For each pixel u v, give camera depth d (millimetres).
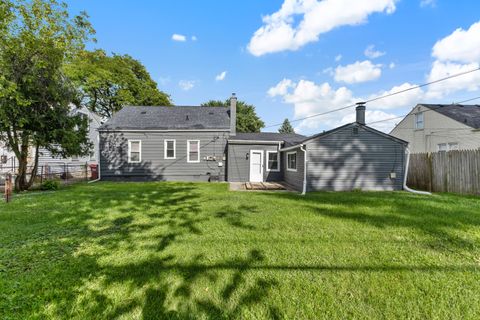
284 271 2854
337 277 2721
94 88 23000
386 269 2896
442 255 3283
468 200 7359
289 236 4059
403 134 19328
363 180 10492
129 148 14047
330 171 10398
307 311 2162
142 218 5176
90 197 7711
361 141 10492
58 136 9406
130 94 25016
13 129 8727
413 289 2484
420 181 10359
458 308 2195
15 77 8477
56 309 2146
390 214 5574
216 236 4047
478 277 2705
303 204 6758
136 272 2812
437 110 16188
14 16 8820
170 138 14195
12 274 2738
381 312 2154
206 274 2777
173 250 3447
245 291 2459
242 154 14297
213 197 7910
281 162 14445
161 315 2096
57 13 9844
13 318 2020
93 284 2547
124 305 2221
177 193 8758
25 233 4152
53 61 9344
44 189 9477
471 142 13961
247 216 5383
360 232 4273
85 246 3586
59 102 9500
